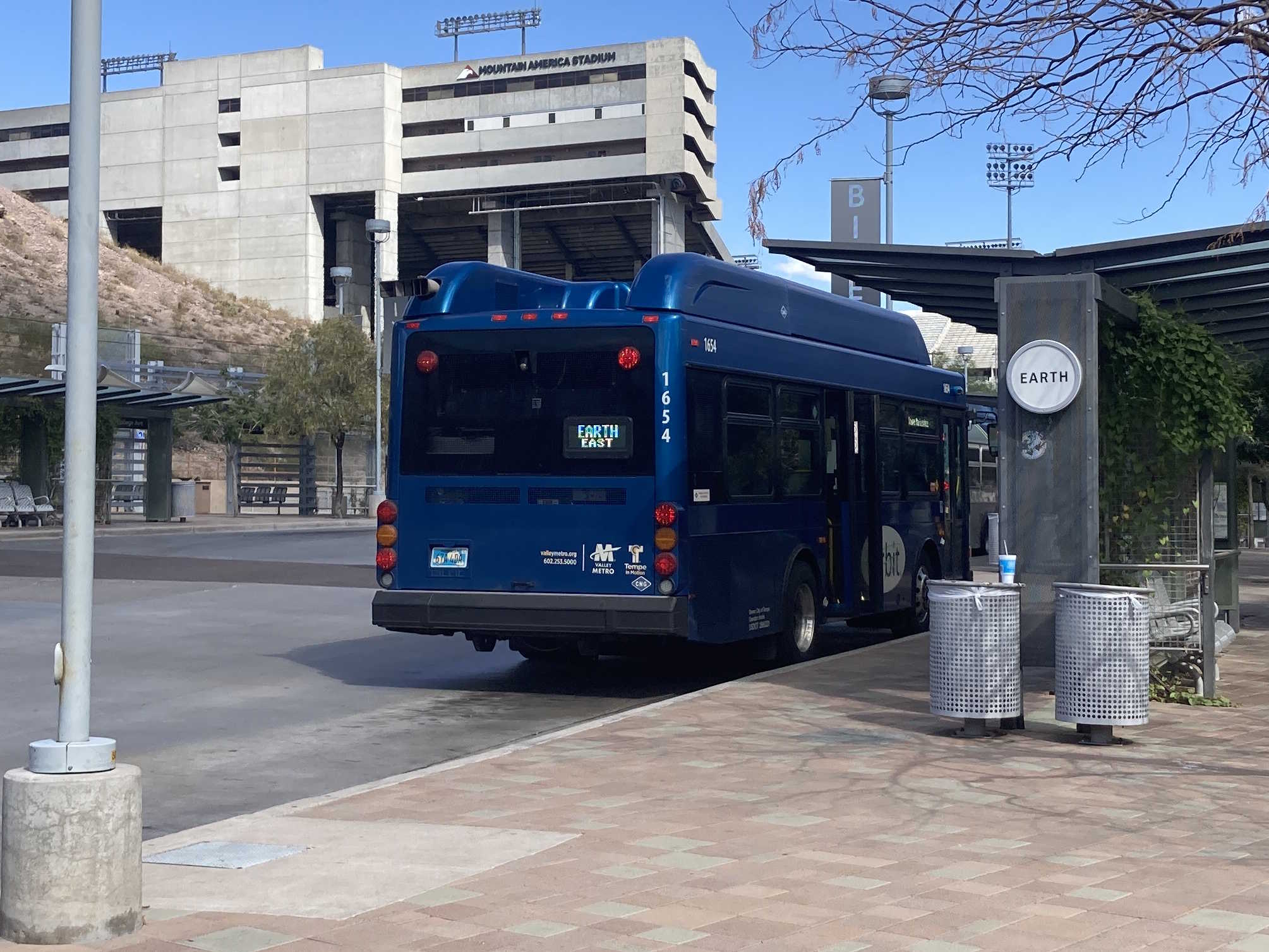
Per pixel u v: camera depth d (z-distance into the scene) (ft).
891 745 31.17
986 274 39.27
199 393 141.49
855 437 51.19
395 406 42.52
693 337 40.68
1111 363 38.88
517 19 423.23
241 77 399.65
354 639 55.57
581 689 43.73
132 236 446.60
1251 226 32.17
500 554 41.14
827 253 38.09
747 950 16.80
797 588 46.80
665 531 39.52
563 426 40.70
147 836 25.07
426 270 453.99
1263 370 53.11
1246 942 17.01
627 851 21.72
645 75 376.89
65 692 17.99
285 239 394.93
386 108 388.37
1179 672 37.83
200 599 69.05
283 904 18.99
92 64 18.29
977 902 18.79
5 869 17.52
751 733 32.58
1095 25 31.37
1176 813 24.50
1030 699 37.83
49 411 128.36
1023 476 35.45
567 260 432.25
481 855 21.50
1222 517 52.19
